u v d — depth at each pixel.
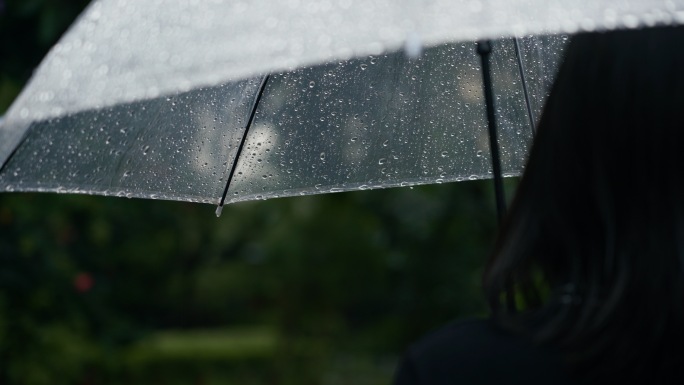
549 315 1.47
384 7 1.58
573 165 1.50
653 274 1.41
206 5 1.73
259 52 1.59
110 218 6.96
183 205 8.26
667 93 1.46
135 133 2.52
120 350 7.14
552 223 1.51
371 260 15.45
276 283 16.45
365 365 18.72
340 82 2.81
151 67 1.68
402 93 2.83
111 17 1.88
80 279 6.41
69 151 2.40
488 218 9.82
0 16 5.91
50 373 6.30
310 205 14.25
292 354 16.30
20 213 6.14
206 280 20.19
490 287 1.54
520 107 2.83
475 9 1.57
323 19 1.59
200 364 15.84
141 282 8.54
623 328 1.41
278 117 2.80
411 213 10.68
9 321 6.11
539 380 1.43
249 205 15.17
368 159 2.84
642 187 1.45
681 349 1.40
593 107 1.49
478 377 1.45
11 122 1.87
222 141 2.75
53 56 1.92
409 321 12.27
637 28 1.50
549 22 1.53
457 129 2.86
